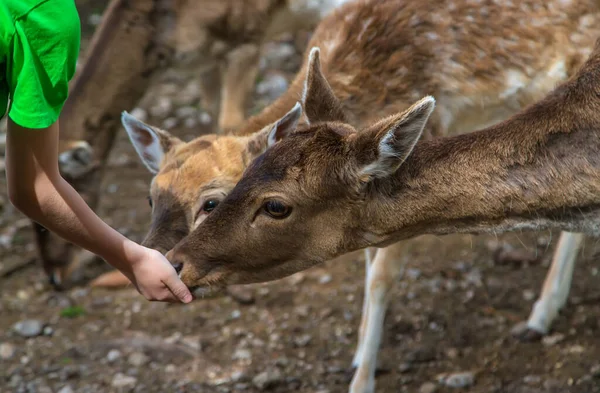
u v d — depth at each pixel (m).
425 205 6.58
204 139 8.45
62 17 5.10
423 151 6.63
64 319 10.36
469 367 9.00
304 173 6.41
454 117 8.91
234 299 10.55
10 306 10.66
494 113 9.09
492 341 9.38
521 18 8.84
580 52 8.94
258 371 9.21
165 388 9.02
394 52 8.60
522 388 8.54
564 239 9.27
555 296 9.33
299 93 8.68
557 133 6.50
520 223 6.67
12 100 5.16
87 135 10.91
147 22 11.46
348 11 9.10
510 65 8.82
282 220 6.50
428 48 8.66
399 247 8.41
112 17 11.35
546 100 6.65
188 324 10.12
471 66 8.73
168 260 6.63
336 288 10.62
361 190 6.45
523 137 6.54
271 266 6.71
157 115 15.06
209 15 11.87
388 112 8.51
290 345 9.63
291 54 16.48
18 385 9.14
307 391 8.87
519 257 10.70
